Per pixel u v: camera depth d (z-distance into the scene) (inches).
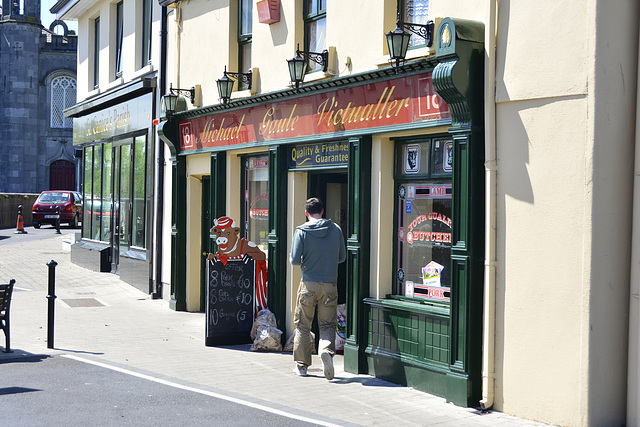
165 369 315.9
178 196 489.7
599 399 231.5
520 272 250.4
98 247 689.6
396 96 293.6
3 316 336.2
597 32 229.0
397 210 312.0
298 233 309.3
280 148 376.8
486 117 258.2
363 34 322.3
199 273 492.7
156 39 545.0
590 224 230.1
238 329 382.6
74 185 2015.3
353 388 290.2
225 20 440.5
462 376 263.9
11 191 1951.3
